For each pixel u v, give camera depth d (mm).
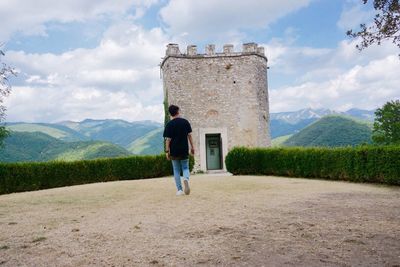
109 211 7477
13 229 6113
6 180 14938
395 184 11438
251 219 6312
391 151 11414
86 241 5270
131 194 10039
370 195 9000
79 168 17609
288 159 15977
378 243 4824
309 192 9594
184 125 9336
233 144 28922
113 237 5426
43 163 16391
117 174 18938
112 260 4445
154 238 5301
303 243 4898
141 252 4699
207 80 29188
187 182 9359
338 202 7902
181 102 28766
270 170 17141
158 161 20234
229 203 7930
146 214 7000
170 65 28938
